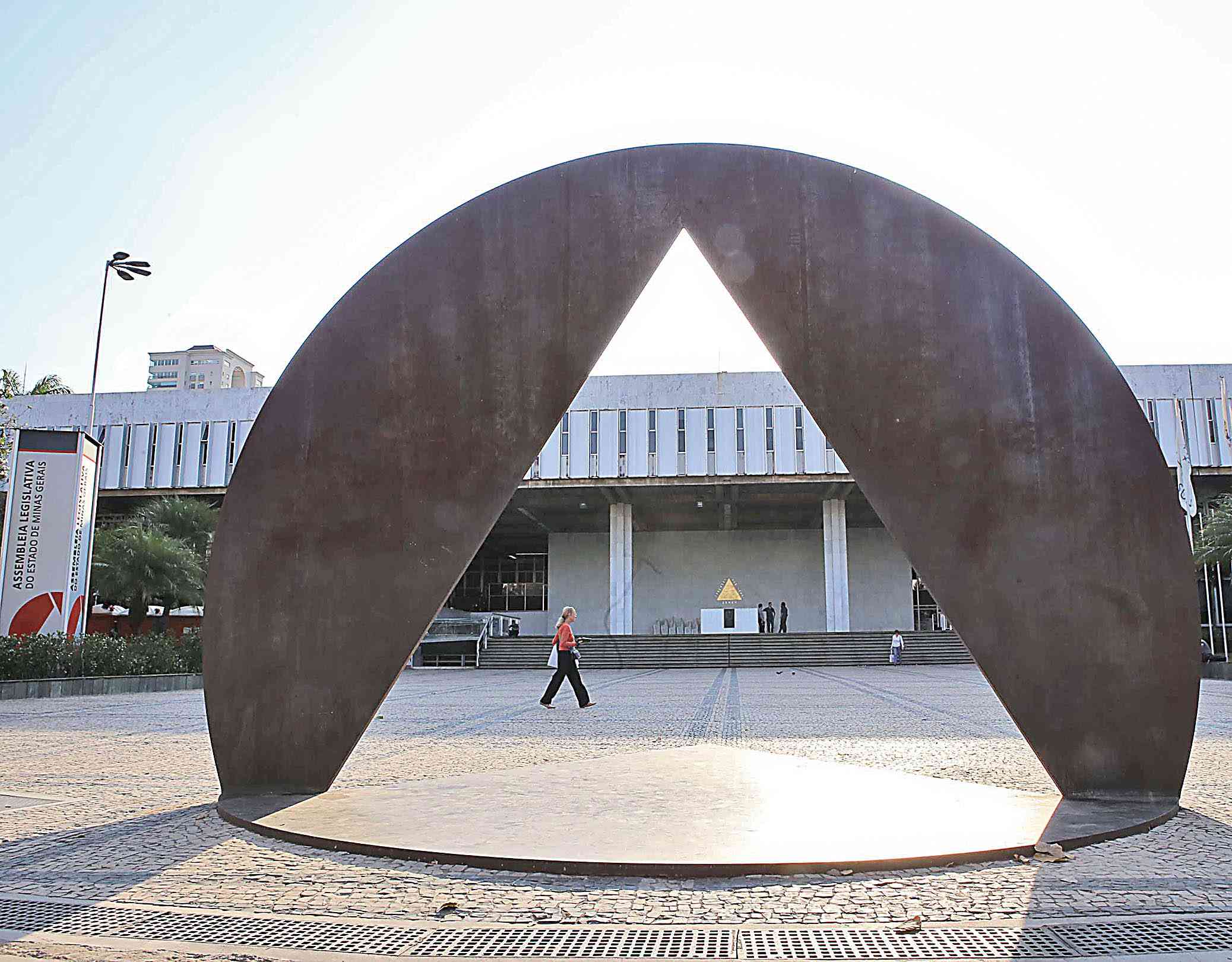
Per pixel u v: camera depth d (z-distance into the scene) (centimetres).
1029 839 465
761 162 646
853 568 4419
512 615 4597
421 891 407
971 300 619
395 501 623
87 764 828
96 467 2209
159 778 740
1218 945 339
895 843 457
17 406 3994
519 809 547
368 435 630
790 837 470
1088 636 577
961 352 613
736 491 3647
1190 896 393
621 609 3797
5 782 723
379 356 638
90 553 2192
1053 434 598
